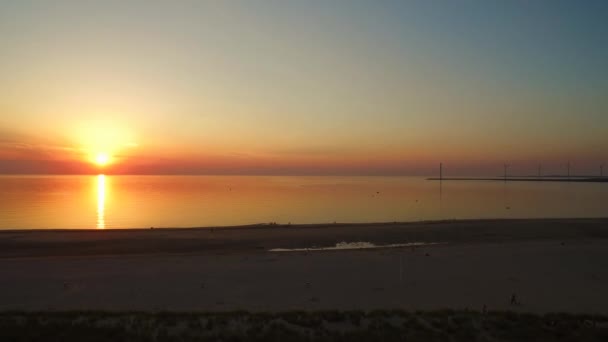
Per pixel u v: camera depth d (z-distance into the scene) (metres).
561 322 11.97
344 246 31.45
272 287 17.95
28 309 14.61
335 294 16.84
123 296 16.50
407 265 22.31
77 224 46.62
